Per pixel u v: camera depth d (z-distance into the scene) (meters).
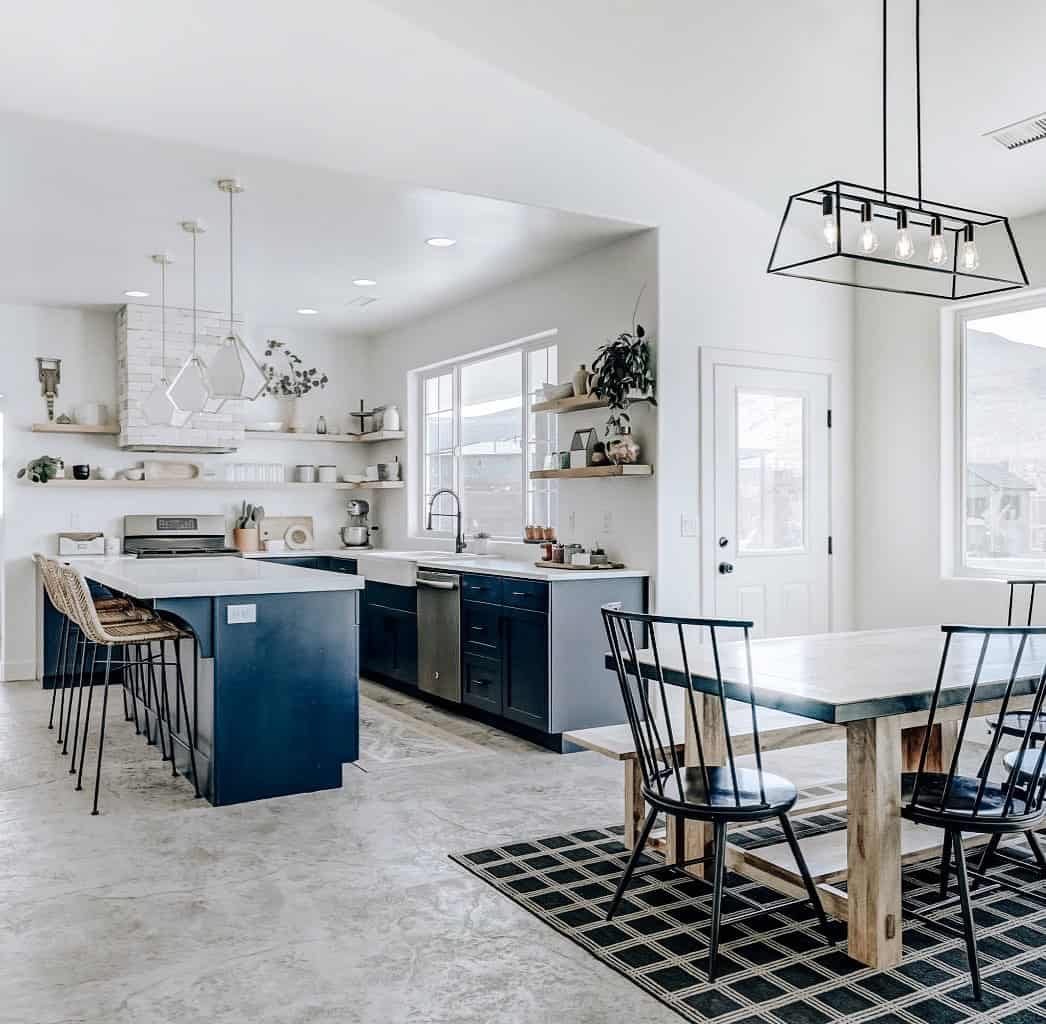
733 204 4.98
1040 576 4.41
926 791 2.51
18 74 3.36
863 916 2.41
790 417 5.17
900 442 5.11
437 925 2.63
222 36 3.69
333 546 7.79
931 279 4.91
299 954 2.45
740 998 2.23
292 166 3.87
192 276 5.79
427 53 4.10
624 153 4.62
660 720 3.51
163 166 3.89
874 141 4.09
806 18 3.41
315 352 7.65
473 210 4.47
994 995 2.25
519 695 4.80
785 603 5.14
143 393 6.53
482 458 6.53
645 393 4.73
